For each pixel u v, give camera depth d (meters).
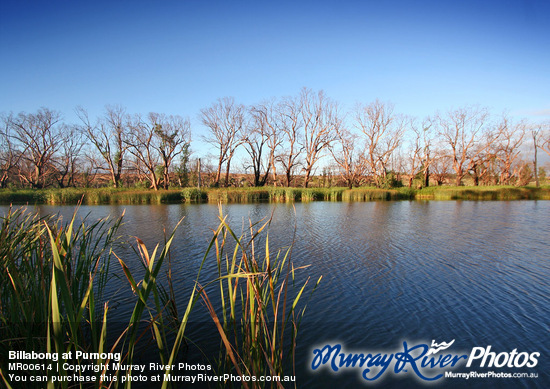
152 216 18.83
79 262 3.74
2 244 3.65
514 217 17.80
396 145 44.53
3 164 42.25
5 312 3.51
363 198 32.97
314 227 14.25
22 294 3.15
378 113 44.16
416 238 11.67
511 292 6.43
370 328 5.09
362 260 8.73
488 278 7.25
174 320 4.26
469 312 5.59
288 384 3.83
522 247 10.22
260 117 43.97
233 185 50.47
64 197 29.16
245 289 6.51
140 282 6.80
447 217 17.88
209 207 25.05
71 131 43.44
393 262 8.52
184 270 7.82
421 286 6.76
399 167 53.44
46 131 42.31
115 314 5.29
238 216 18.62
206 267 8.04
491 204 27.19
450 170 53.69
